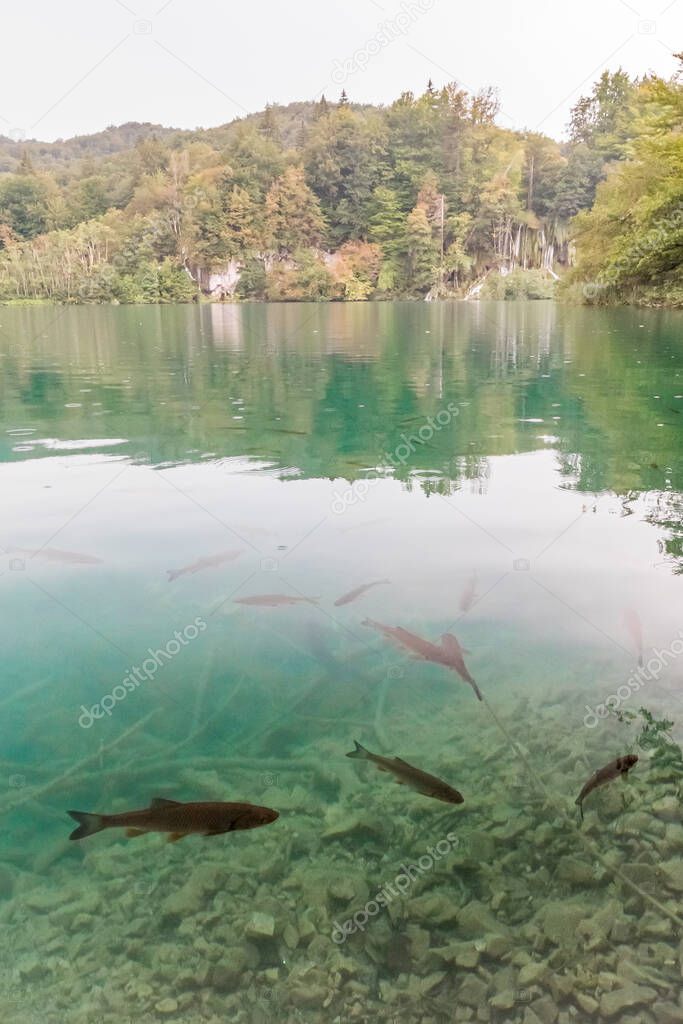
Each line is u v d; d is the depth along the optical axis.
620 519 5.44
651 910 2.36
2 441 8.07
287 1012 2.11
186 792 2.96
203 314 34.25
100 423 9.01
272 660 3.83
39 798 2.95
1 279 45.69
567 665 3.64
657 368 12.73
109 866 2.62
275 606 4.32
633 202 27.33
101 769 3.11
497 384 11.49
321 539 5.23
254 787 2.98
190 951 2.30
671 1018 2.04
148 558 4.96
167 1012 2.13
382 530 5.36
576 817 2.73
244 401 10.41
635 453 7.25
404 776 2.71
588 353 15.12
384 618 4.12
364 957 2.26
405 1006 2.11
